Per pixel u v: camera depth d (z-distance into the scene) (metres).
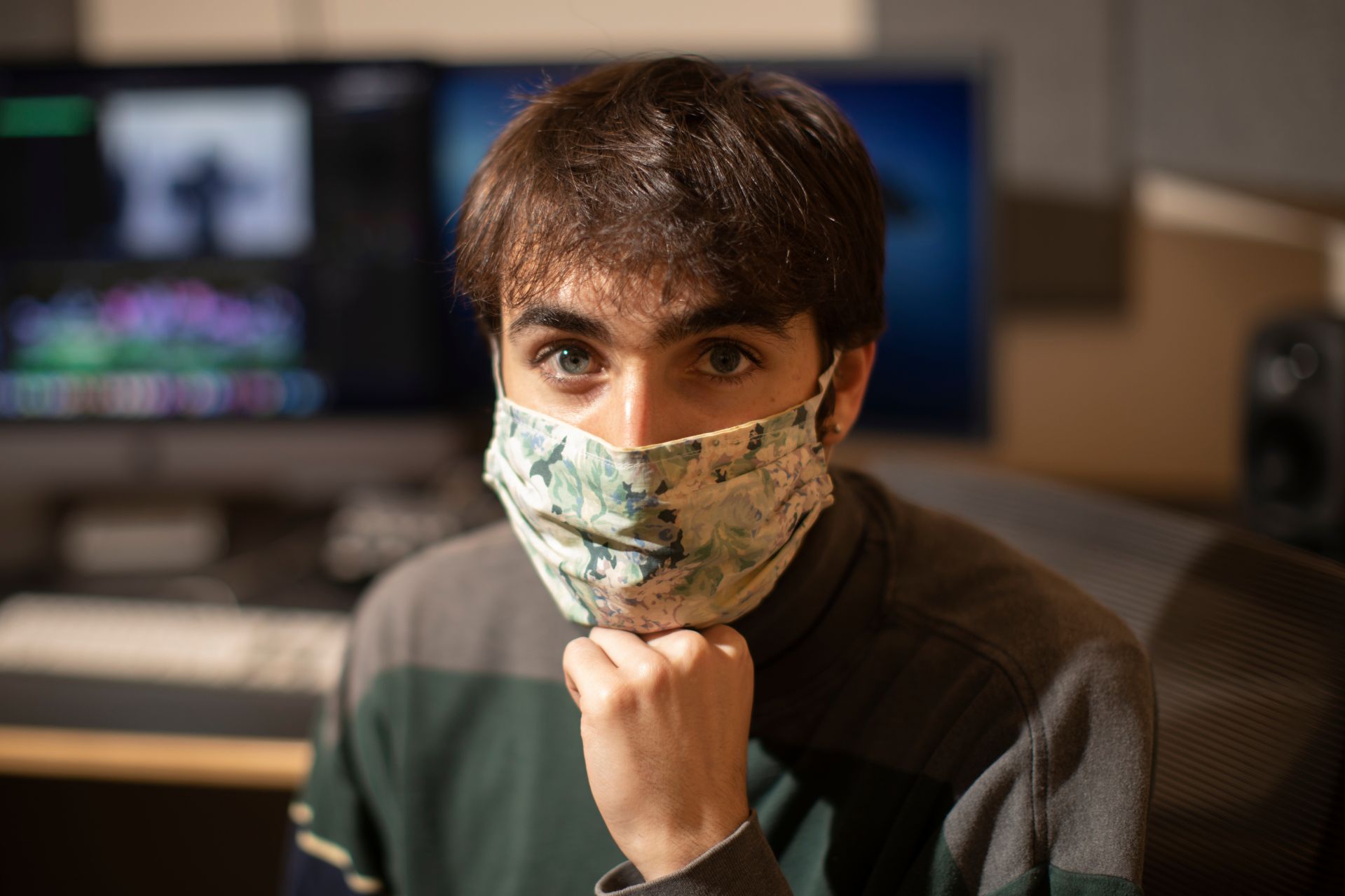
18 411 1.33
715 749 0.54
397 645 0.75
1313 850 0.64
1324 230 1.45
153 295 1.31
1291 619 0.69
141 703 0.95
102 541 1.30
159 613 1.10
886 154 1.25
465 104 1.28
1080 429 1.56
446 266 0.63
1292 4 1.29
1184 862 0.69
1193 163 1.42
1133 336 1.53
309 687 0.97
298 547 1.32
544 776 0.68
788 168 0.52
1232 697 0.70
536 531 0.59
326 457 1.37
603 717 0.54
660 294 0.50
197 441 1.46
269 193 1.29
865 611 0.61
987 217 1.25
